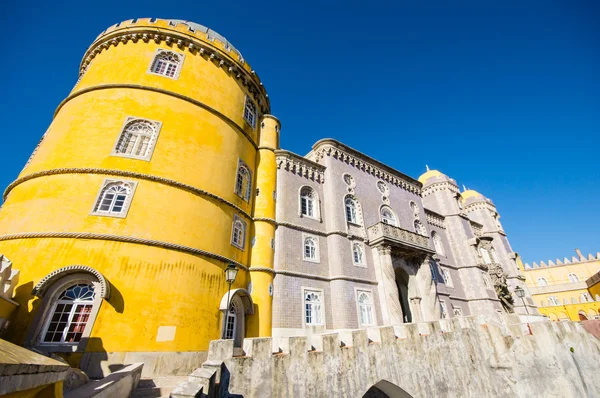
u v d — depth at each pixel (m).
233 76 21.22
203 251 14.59
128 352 11.06
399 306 20.67
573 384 14.44
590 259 58.19
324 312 18.92
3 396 3.33
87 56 19.61
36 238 11.96
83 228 12.33
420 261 24.97
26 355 4.05
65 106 16.64
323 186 24.33
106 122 14.99
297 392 9.91
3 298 10.00
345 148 26.80
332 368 10.95
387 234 22.98
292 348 10.51
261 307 16.83
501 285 33.41
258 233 19.05
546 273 61.66
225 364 9.02
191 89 17.84
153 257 12.97
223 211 16.67
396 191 29.84
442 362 13.81
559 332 15.89
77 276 11.47
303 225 21.22
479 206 46.38
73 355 10.30
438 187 38.97
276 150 22.91
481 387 14.10
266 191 20.83
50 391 4.47
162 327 12.12
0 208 14.11
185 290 13.30
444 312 27.81
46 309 10.80
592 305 48.66
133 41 18.27
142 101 16.08
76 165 13.70
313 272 19.86
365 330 12.52
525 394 13.80
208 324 13.70
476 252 34.38
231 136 19.06
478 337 15.62
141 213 13.45
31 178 13.81
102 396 6.44
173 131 16.02
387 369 12.27
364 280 21.11
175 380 10.41
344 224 22.73
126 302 11.73
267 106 25.62
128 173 13.87
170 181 14.65
